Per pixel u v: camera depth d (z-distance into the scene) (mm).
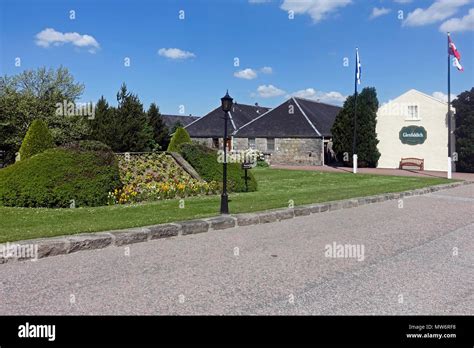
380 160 30344
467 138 26625
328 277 5172
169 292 4566
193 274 5207
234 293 4570
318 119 36812
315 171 25859
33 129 13078
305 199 11617
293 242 7074
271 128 36656
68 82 30812
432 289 4789
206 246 6719
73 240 6148
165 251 6352
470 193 15531
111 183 10875
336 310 4172
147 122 36844
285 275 5227
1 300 4285
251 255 6172
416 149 28906
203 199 11477
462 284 4973
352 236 7613
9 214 8414
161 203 10555
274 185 17344
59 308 4113
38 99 28125
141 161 14570
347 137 31109
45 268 5359
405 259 6070
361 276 5230
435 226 8711
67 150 10633
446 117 27688
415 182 18750
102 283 4816
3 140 25953
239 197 12141
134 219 8094
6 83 28422
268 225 8680
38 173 10008
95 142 11305
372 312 4137
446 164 27688
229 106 9297
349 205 11453
